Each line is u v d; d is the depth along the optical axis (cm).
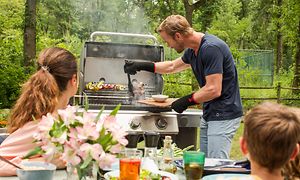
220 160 237
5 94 864
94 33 400
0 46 966
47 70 203
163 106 332
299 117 154
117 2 1438
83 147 151
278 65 2206
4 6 1539
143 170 196
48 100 197
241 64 1557
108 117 158
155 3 1423
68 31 1788
